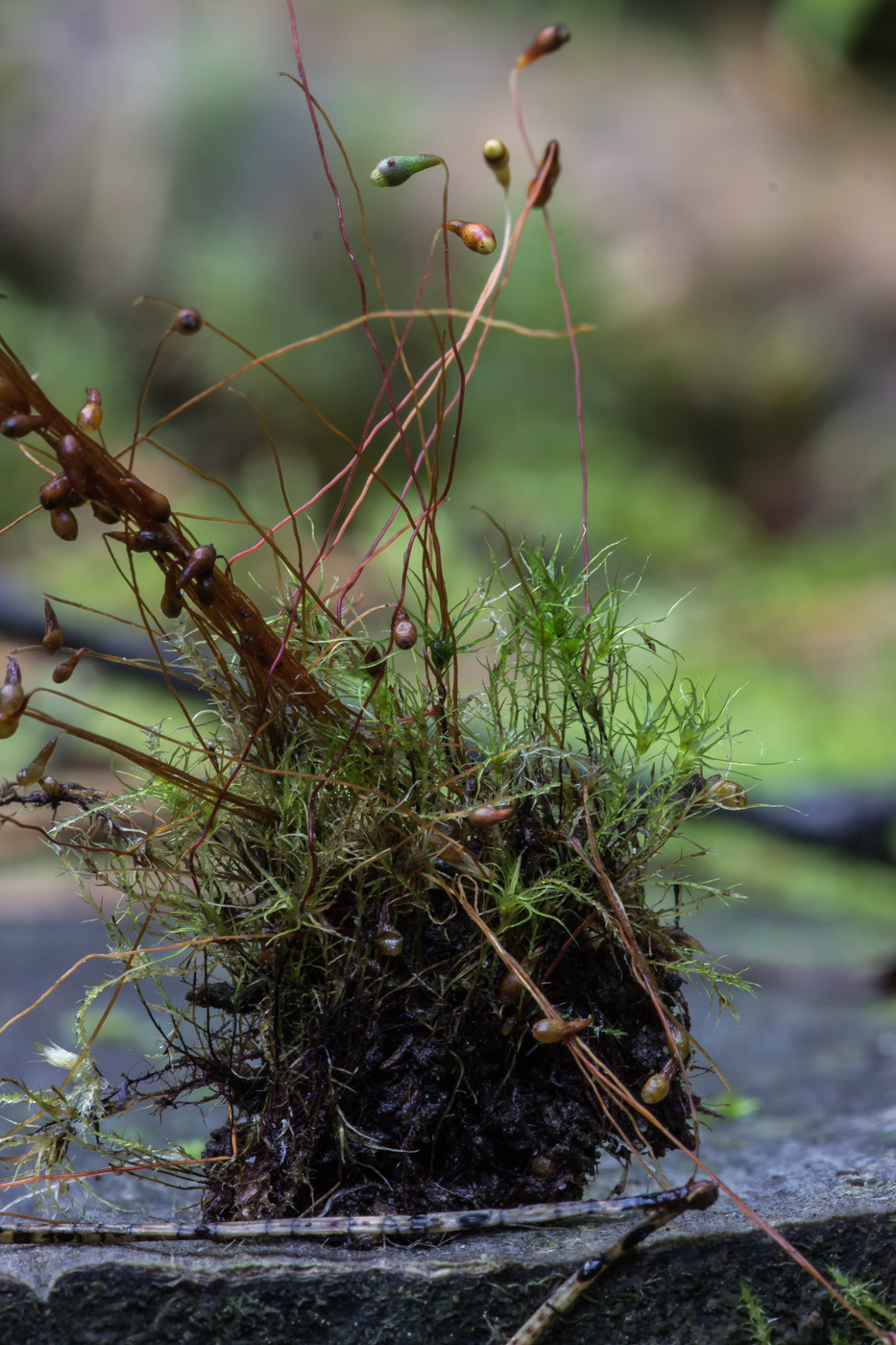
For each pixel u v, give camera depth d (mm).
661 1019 164
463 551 569
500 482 792
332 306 813
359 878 164
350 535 525
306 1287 161
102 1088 166
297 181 856
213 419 787
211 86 877
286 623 167
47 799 166
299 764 166
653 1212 161
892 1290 163
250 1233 164
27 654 437
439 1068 165
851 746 477
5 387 157
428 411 792
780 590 722
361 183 858
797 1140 188
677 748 166
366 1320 161
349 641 166
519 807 166
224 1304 160
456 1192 165
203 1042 168
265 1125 166
